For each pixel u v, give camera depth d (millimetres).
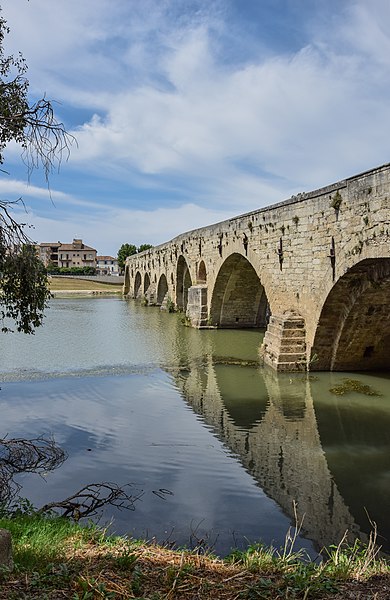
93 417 14914
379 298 17406
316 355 20172
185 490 10234
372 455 12273
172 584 5625
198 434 13602
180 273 47906
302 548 7719
